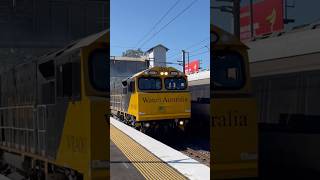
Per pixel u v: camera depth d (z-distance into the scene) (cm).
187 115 1934
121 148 1244
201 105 1858
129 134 1655
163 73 1909
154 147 1270
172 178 796
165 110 1898
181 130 1947
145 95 1875
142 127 1872
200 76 1894
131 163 969
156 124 1897
